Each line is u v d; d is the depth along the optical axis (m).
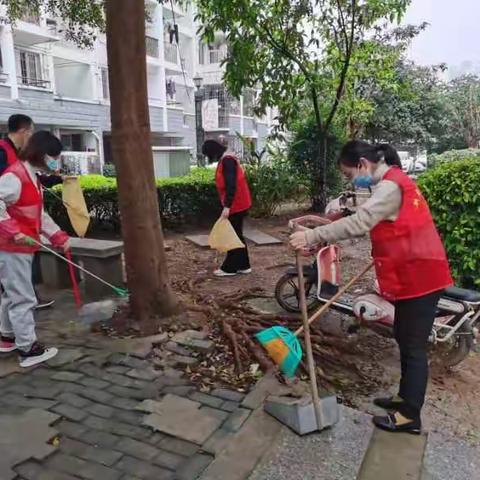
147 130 3.73
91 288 4.83
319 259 4.07
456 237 4.80
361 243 7.68
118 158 3.72
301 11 8.46
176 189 8.66
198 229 8.89
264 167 9.91
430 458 2.73
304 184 10.43
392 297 2.83
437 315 3.60
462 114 23.78
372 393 3.32
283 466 2.49
